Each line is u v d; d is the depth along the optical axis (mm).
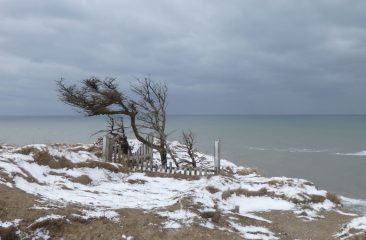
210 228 12398
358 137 130625
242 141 105812
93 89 25703
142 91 26688
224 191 18000
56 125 185625
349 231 13383
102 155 23672
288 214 16734
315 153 78000
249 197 18547
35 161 18422
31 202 12000
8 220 10633
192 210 13266
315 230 14695
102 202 14547
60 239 10523
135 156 24188
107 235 10891
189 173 22297
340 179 46094
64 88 25781
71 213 11602
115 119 28062
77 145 29484
